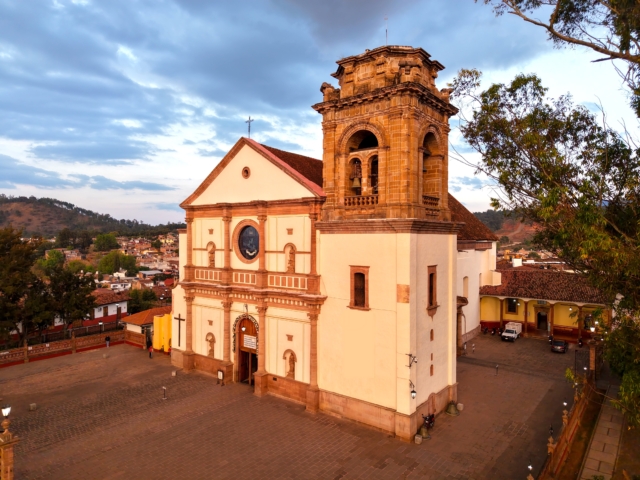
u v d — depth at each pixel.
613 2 12.38
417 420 21.45
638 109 12.84
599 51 12.82
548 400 25.86
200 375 30.91
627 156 15.40
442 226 23.81
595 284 14.12
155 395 27.12
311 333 24.70
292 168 26.75
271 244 27.20
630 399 11.97
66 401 26.27
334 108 23.92
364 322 22.67
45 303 39.50
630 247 12.54
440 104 23.56
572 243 13.95
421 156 22.44
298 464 19.00
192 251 32.41
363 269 22.66
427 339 22.69
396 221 21.09
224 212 29.55
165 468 18.77
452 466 18.69
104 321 56.78
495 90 17.84
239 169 29.20
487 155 18.41
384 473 18.22
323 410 24.38
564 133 17.28
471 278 41.38
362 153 23.44
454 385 24.89
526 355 35.62
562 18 13.74
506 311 44.03
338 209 23.94
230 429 22.38
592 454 19.30
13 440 15.76
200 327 31.73
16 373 31.59
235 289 28.86
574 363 33.25
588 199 13.84
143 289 69.62
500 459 19.22
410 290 21.03
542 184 16.56
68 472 18.47
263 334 27.25
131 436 21.69
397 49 22.23
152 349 37.22
